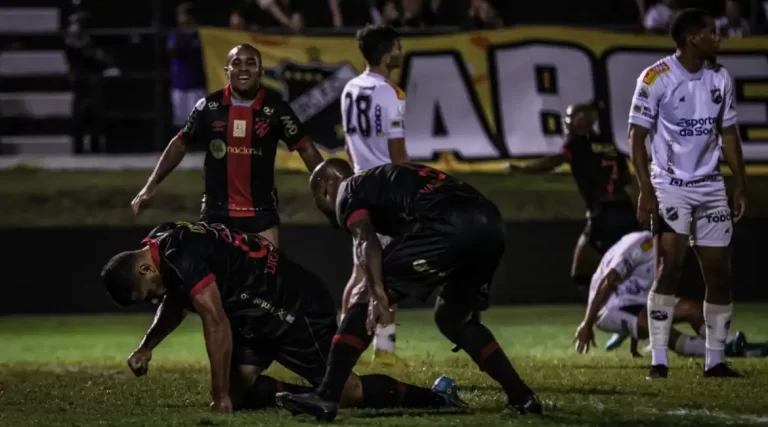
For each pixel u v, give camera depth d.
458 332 19.19
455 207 18.02
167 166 25.55
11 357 31.86
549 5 54.44
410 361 28.89
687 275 44.50
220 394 19.67
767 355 28.09
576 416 19.20
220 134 25.17
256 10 52.34
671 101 24.66
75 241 45.25
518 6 54.50
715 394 22.14
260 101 25.41
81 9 53.25
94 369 27.72
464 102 47.69
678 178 24.83
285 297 19.75
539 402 19.14
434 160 47.34
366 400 19.95
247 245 19.77
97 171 48.41
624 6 54.31
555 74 47.88
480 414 19.56
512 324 39.81
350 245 45.47
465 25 50.16
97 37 51.88
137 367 20.09
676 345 28.03
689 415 19.44
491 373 19.20
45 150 54.47
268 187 25.66
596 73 47.88
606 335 36.53
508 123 47.66
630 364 27.92
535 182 47.53
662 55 47.94
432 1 51.59
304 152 25.75
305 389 20.16
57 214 45.34
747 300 46.00
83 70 50.72
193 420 18.91
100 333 38.59
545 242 46.09
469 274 18.69
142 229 45.62
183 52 48.38
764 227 45.91
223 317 19.05
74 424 18.72
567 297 46.19
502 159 47.34
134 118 50.59
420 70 47.66
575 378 24.78
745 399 21.39
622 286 28.62
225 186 25.33
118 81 51.97
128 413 19.95
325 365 19.92
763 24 52.66
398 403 20.06
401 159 26.78
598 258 35.94
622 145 47.34
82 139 50.97
